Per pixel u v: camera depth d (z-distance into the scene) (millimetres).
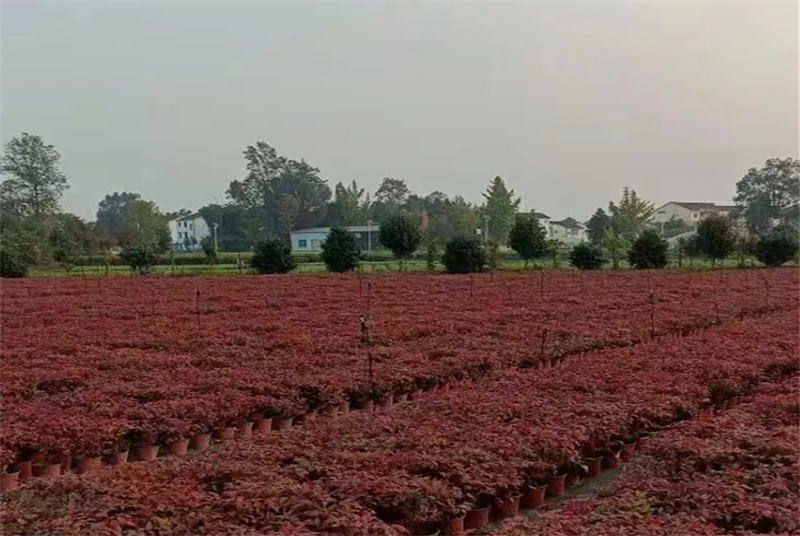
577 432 8719
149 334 18312
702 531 5613
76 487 6938
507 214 92375
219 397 11367
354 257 48125
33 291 31781
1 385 12391
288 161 115500
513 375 12656
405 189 137250
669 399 10453
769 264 49156
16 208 87938
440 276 40031
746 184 108250
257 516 6172
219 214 105125
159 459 8477
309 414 11688
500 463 7566
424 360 14508
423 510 6574
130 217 87562
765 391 11219
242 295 29297
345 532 5820
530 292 29547
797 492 6469
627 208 82688
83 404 10945
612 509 6309
